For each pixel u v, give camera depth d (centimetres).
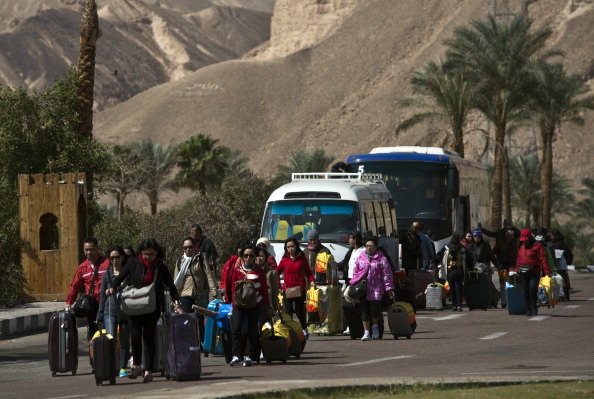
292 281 4278
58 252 6241
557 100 15512
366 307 4391
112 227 8962
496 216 14788
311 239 4747
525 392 2364
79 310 3359
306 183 5897
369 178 6588
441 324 5175
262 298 3497
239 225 10081
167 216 9844
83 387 2977
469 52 13712
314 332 4656
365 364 3400
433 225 7412
